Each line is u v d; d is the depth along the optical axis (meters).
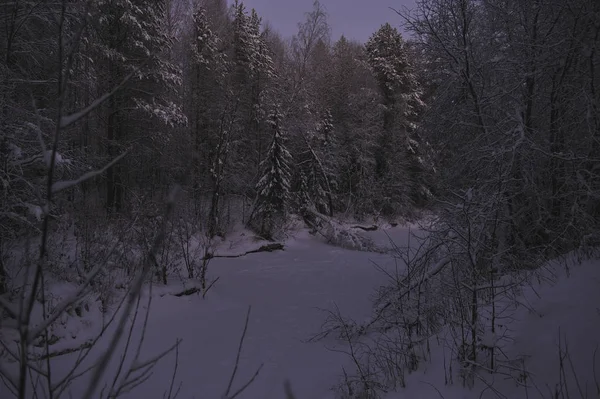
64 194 10.10
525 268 7.72
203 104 24.89
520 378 4.36
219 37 29.91
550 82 9.38
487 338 4.68
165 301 10.77
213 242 18.98
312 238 24.70
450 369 4.75
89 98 14.58
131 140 18.59
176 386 6.62
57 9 8.07
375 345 7.27
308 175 27.44
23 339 1.09
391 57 32.31
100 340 8.09
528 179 8.30
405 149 30.84
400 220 29.92
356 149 30.92
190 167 21.23
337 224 24.30
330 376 6.51
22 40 9.05
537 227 8.59
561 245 8.41
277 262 18.81
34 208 7.43
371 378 5.73
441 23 10.96
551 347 4.58
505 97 9.77
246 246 20.70
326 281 15.09
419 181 30.33
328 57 35.72
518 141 7.80
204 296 11.97
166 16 26.03
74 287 8.79
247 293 13.12
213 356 7.93
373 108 31.34
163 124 20.53
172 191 1.10
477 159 9.01
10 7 8.40
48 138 8.42
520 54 9.71
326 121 29.50
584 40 8.32
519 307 5.75
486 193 7.94
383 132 31.81
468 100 10.80
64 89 1.17
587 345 4.32
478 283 5.50
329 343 8.45
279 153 23.33
